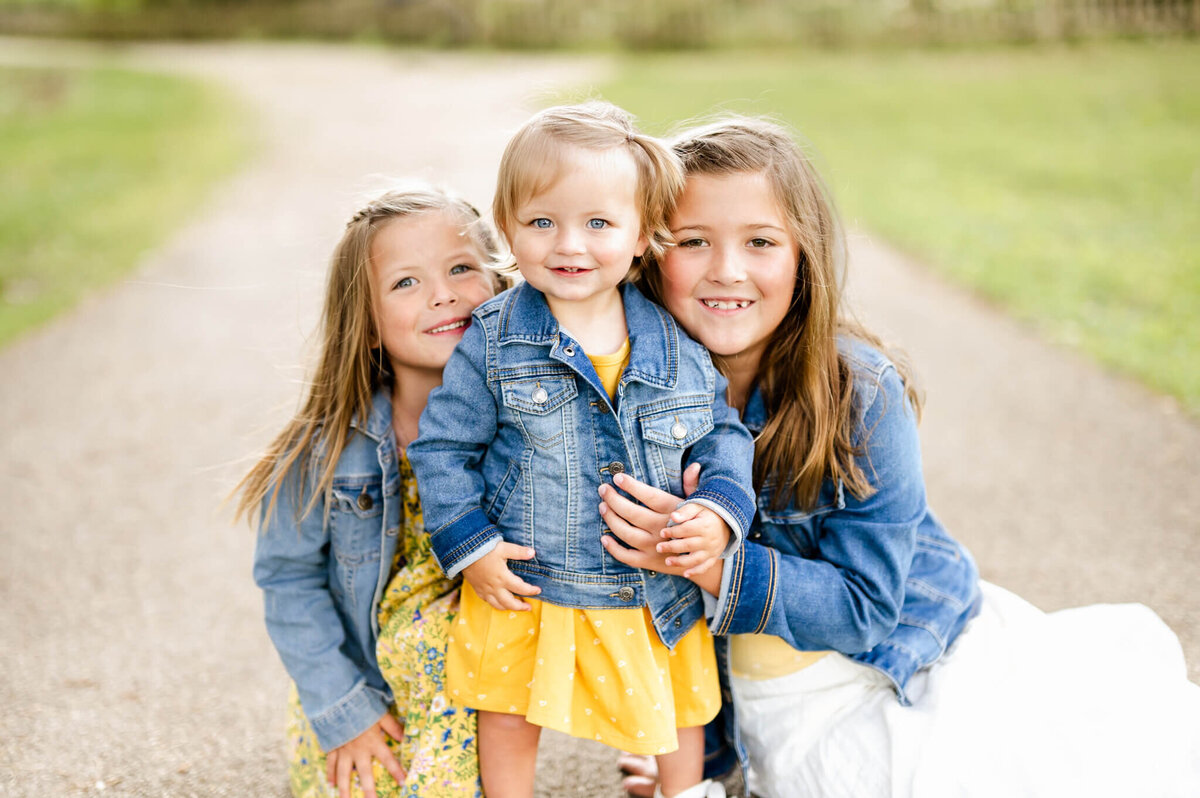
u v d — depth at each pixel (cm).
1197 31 1869
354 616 198
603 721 175
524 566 174
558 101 198
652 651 175
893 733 176
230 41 2877
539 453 171
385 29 2711
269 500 195
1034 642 190
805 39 2198
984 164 1004
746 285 175
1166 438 396
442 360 188
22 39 2919
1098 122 1182
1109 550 317
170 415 465
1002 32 2022
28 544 346
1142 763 164
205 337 579
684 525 162
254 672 271
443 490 171
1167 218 754
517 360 171
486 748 180
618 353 173
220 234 818
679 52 2297
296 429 195
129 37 2922
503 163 165
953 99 1409
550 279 165
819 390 183
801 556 193
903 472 185
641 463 172
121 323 611
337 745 193
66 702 256
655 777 216
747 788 196
